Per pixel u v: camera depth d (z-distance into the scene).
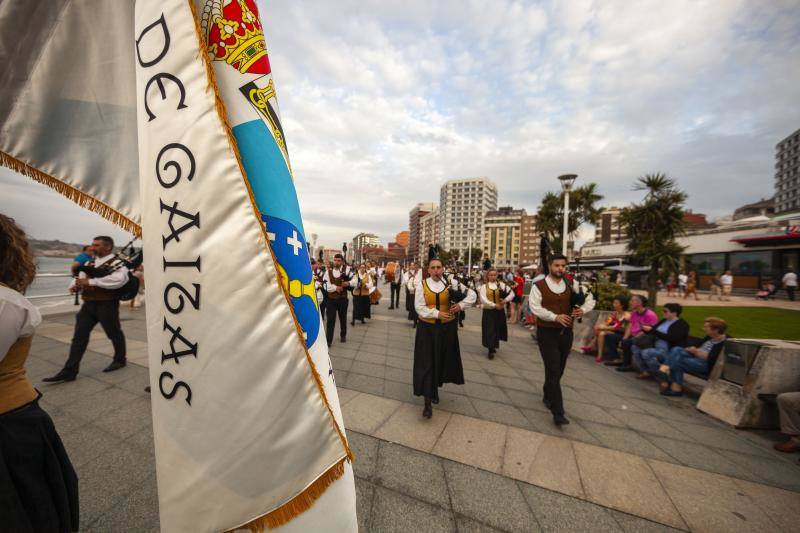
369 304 8.59
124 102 1.13
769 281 19.73
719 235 23.45
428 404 3.27
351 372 4.55
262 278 0.83
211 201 0.82
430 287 3.45
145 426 2.71
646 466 2.66
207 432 0.82
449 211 115.44
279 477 0.84
